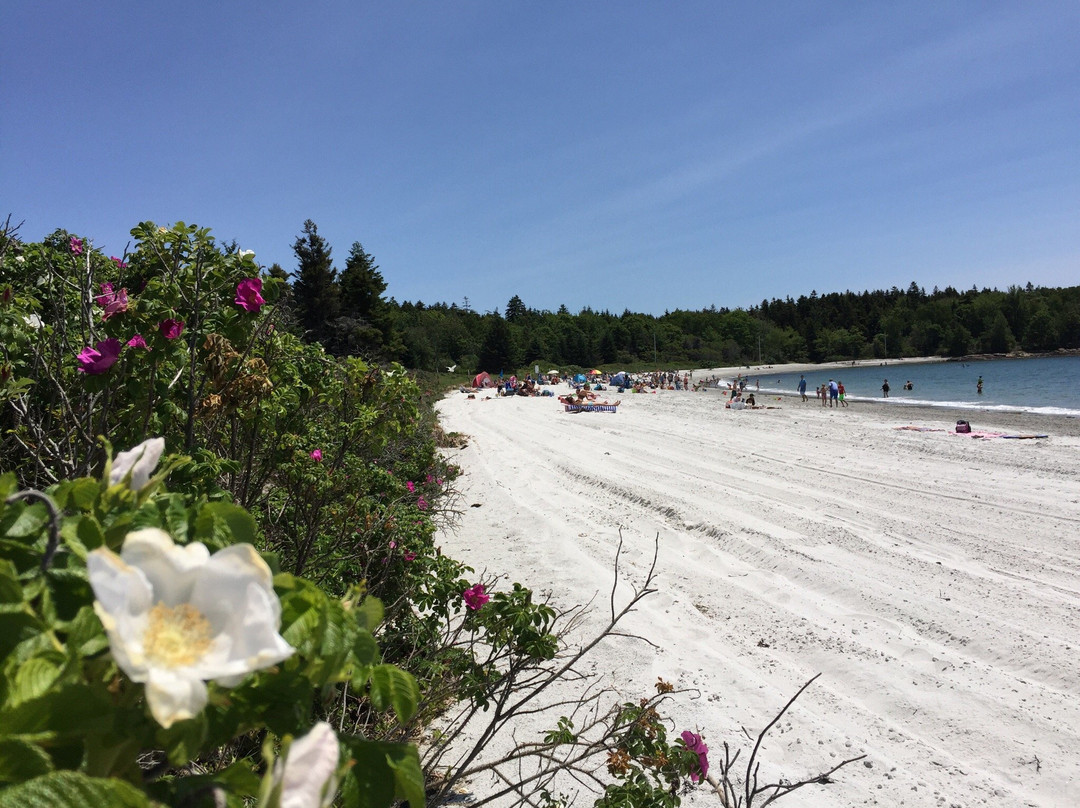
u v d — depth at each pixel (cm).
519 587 376
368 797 112
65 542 105
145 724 88
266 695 103
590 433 2427
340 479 448
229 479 397
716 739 490
